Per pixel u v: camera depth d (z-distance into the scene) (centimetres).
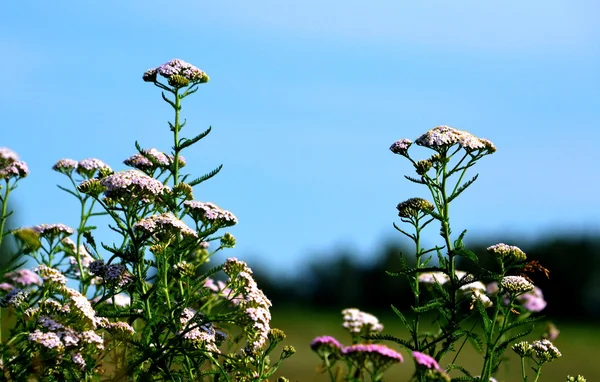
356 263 4428
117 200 680
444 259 722
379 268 4103
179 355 662
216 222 730
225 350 834
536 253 4412
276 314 3072
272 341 701
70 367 611
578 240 4347
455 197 721
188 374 671
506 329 694
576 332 3108
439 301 724
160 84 785
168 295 676
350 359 538
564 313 4291
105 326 656
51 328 611
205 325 686
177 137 778
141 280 682
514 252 739
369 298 4244
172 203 750
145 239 668
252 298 669
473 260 706
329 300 4409
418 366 539
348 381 516
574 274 4272
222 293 756
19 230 648
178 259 748
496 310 700
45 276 696
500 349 696
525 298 989
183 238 712
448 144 725
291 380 1070
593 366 1845
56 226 793
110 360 675
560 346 2341
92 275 745
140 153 802
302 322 2377
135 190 678
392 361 519
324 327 2167
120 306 775
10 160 691
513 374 1480
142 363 676
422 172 729
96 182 721
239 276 692
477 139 733
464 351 1752
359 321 820
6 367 594
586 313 4262
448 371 699
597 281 4278
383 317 3581
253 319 644
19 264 662
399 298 4025
